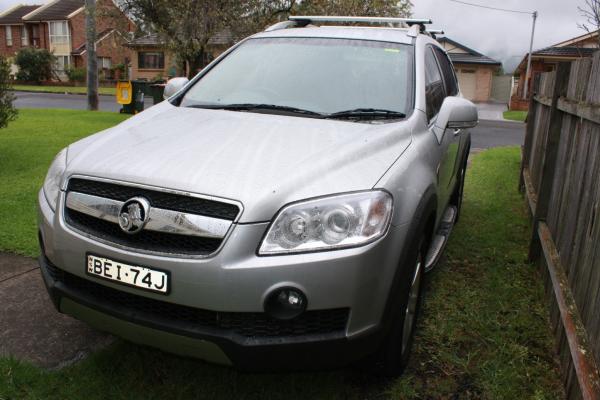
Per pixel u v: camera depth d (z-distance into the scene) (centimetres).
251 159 250
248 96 350
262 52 388
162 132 292
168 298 224
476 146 1320
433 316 349
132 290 230
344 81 348
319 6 1580
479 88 4247
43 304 345
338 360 231
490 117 2553
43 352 290
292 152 258
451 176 438
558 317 326
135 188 236
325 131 291
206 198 224
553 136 430
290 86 351
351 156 259
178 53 1512
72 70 4194
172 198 229
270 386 272
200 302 221
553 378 292
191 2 1405
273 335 224
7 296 353
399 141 292
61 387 259
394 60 362
